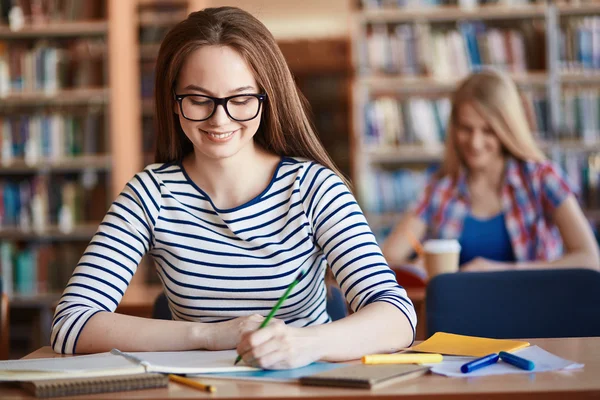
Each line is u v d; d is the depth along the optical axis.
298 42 7.03
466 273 1.70
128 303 2.23
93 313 1.26
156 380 0.97
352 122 5.00
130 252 1.40
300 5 6.45
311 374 1.00
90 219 4.73
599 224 4.40
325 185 1.40
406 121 4.51
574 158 4.44
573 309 1.66
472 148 2.73
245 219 1.39
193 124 1.34
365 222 1.39
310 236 1.39
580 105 4.44
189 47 1.33
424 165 4.72
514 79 4.44
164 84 1.40
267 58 1.37
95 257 1.37
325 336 1.10
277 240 1.39
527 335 1.67
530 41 4.48
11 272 4.70
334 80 7.57
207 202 1.41
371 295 1.27
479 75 2.79
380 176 4.55
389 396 0.90
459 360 1.08
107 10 4.70
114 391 0.94
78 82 4.70
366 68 4.51
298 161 1.46
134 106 4.77
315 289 1.43
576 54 4.44
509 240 2.73
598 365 1.05
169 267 1.41
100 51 4.73
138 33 4.85
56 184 4.75
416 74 4.50
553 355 1.10
